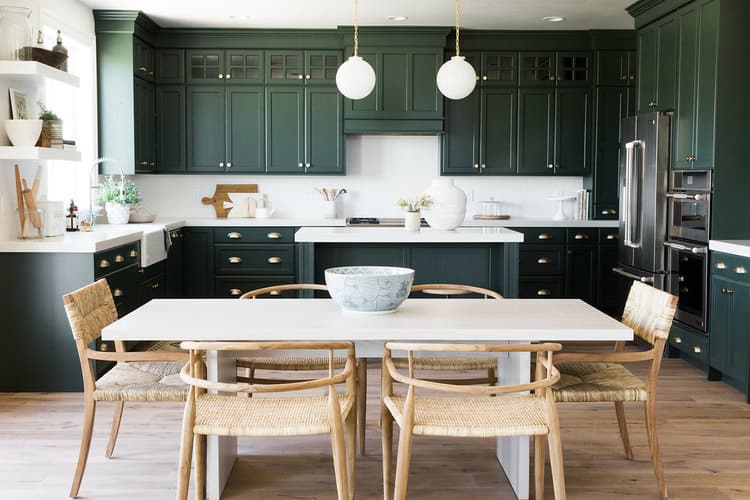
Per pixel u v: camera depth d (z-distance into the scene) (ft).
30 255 14.76
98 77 20.72
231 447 10.87
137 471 10.83
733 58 15.90
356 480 10.61
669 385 15.58
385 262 17.04
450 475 10.81
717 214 16.08
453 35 23.16
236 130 23.20
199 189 24.30
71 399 14.48
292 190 24.53
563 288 23.38
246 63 23.08
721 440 12.26
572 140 23.68
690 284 16.84
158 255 19.06
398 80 22.95
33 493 10.03
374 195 24.58
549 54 23.47
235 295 22.80
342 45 23.00
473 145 23.59
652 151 18.26
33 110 15.96
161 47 22.95
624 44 23.26
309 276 16.37
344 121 23.17
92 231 17.69
